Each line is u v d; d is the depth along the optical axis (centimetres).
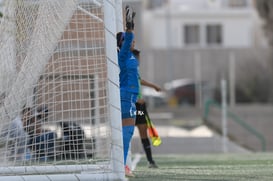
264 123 10531
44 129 2858
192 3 18362
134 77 2877
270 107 11506
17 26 2809
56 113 2825
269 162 4209
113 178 2606
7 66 2791
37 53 2767
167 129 9506
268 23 12350
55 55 2783
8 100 2780
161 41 16862
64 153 2955
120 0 3030
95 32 2794
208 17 17138
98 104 2972
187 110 11775
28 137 2838
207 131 9425
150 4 19325
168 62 14338
